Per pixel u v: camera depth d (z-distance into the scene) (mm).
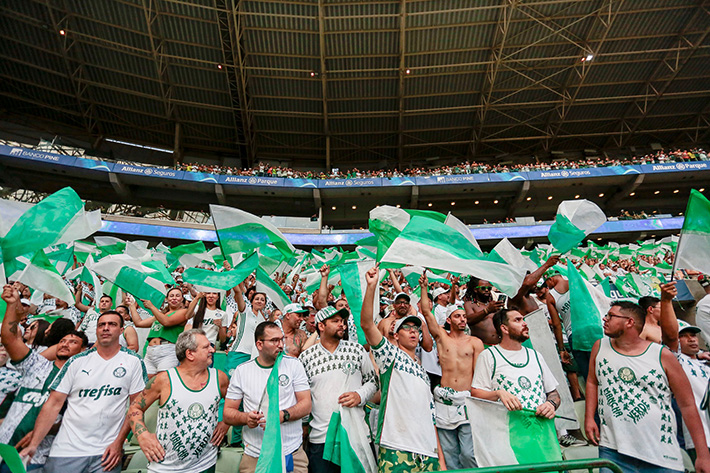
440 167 33750
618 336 2822
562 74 28656
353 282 4219
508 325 2990
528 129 32562
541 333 4133
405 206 32250
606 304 4566
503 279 2912
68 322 3584
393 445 2809
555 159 34500
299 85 28391
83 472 2555
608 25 24484
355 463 2799
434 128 32000
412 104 30172
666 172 27906
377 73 27906
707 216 3035
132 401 2850
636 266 11570
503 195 30859
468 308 4562
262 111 29469
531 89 29500
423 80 28703
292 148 33281
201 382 2881
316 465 3021
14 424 2750
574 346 4305
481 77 28625
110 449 2654
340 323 3352
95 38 24031
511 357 2973
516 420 2654
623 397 2723
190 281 4438
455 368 3426
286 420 2771
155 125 30562
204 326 5086
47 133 29500
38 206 3154
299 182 29047
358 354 3357
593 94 29844
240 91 27859
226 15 24156
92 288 7410
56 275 3479
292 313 4277
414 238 3107
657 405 2629
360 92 29109
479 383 3016
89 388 2719
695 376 3160
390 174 30016
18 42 24094
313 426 3127
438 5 24375
